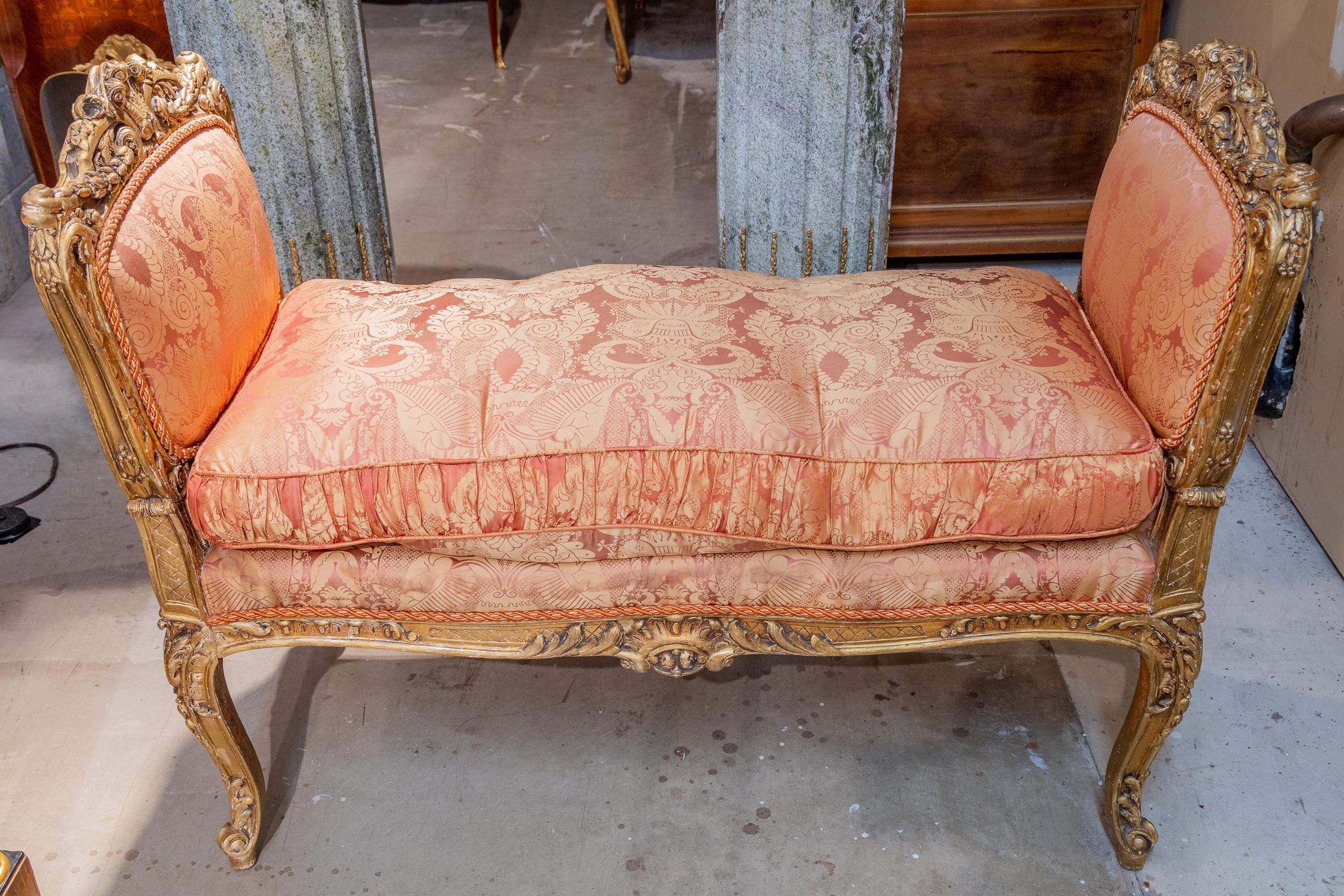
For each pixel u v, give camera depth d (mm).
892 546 1285
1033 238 2699
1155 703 1348
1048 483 1241
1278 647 1774
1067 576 1280
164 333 1206
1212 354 1151
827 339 1404
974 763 1590
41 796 1554
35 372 2547
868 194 2197
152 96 1303
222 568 1291
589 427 1266
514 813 1526
